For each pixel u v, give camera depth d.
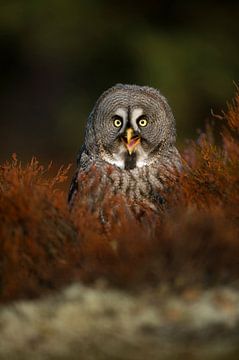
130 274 10.23
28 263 10.70
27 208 10.98
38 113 40.91
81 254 10.73
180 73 36.38
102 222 12.55
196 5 39.31
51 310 10.05
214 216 10.79
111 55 38.09
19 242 10.80
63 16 37.81
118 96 13.33
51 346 9.70
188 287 10.12
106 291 10.20
